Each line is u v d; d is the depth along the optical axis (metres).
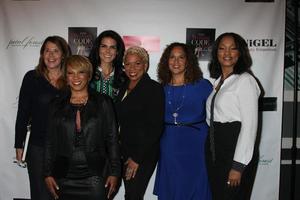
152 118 2.33
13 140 2.95
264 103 2.88
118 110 2.39
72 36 2.87
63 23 2.86
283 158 3.00
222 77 2.35
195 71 2.47
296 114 2.88
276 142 2.90
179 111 2.43
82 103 2.14
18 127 2.48
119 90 2.52
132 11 2.84
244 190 2.20
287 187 3.03
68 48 2.51
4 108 2.94
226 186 2.16
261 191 2.94
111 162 2.18
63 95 2.23
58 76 2.46
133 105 2.33
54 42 2.42
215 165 2.24
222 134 2.17
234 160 2.08
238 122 2.12
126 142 2.39
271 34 2.83
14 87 2.92
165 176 2.48
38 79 2.43
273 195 2.93
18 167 2.98
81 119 2.10
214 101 2.25
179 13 2.83
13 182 2.99
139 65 2.36
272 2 2.81
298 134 2.98
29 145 2.44
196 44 2.85
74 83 2.11
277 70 2.85
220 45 2.27
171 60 2.45
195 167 2.43
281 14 2.81
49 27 2.87
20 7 2.87
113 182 2.17
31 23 2.87
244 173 2.17
